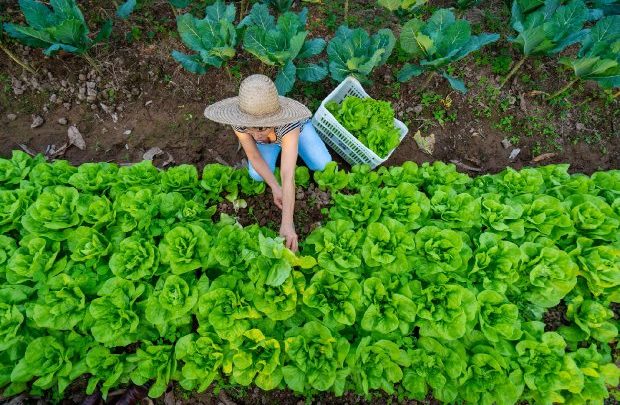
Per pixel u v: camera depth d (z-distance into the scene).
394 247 2.61
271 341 2.32
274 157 3.03
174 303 2.34
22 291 2.40
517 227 2.74
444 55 3.11
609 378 2.49
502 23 4.00
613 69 3.03
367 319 2.41
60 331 2.39
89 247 2.48
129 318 2.35
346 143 3.14
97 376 2.32
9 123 3.31
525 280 2.66
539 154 3.61
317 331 2.40
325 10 3.98
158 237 2.70
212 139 3.44
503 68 3.77
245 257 2.46
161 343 2.42
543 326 2.53
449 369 2.37
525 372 2.41
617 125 3.76
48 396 2.44
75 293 2.38
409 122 3.59
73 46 3.03
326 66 3.38
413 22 2.95
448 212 2.76
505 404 2.33
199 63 3.18
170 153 3.37
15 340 2.27
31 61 3.38
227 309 2.38
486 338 2.47
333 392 2.62
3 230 2.62
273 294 2.40
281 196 2.70
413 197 2.82
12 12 3.50
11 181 2.81
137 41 3.59
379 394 2.62
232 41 3.03
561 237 2.88
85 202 2.65
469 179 3.09
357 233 2.64
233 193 3.02
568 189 3.06
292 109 2.37
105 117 3.42
